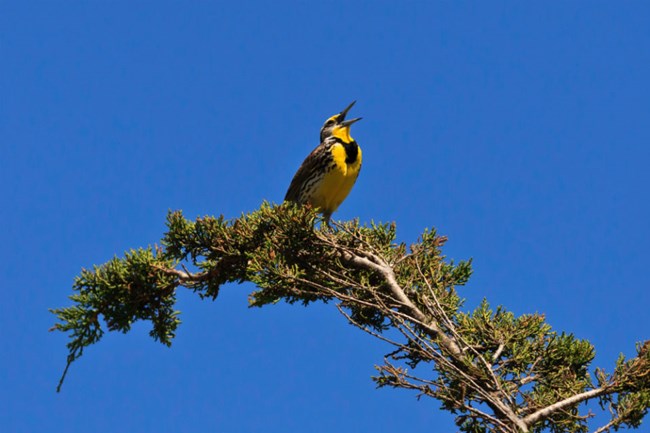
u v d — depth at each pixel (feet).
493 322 38.68
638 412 33.71
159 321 39.78
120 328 39.42
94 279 38.91
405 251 40.96
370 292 37.04
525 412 33.19
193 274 39.81
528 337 38.04
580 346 37.99
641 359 34.35
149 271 39.19
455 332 33.86
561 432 34.47
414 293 38.83
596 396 33.99
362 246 41.34
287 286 37.65
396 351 36.60
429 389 32.81
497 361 36.17
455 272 42.19
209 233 40.63
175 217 40.78
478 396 33.09
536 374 36.60
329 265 40.19
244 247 40.34
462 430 33.58
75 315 38.50
